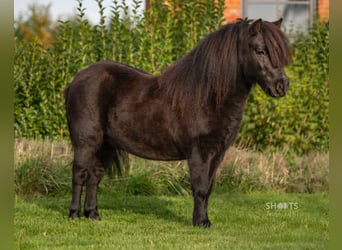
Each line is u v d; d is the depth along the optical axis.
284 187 14.53
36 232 9.96
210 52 9.51
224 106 9.45
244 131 16.30
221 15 16.61
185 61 9.80
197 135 9.52
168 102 9.78
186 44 16.48
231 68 9.40
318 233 10.22
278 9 19.48
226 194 13.84
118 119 10.12
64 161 14.01
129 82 10.27
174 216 11.43
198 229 9.90
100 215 11.30
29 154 13.81
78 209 10.76
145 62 16.06
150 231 10.01
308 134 16.45
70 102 10.52
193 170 9.62
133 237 9.56
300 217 11.56
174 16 16.75
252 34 9.21
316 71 16.70
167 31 16.19
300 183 14.61
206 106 9.48
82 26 16.16
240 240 9.49
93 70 10.48
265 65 9.09
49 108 16.03
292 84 16.39
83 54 16.02
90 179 10.77
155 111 9.85
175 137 9.73
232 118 9.54
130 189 13.62
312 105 16.52
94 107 10.26
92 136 10.31
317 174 14.77
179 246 8.93
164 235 9.64
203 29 16.50
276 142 16.34
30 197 13.22
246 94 9.60
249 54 9.25
